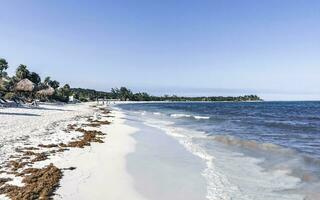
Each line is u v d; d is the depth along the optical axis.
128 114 57.78
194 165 14.84
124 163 14.68
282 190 11.23
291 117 53.84
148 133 26.48
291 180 12.43
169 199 10.21
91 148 17.84
